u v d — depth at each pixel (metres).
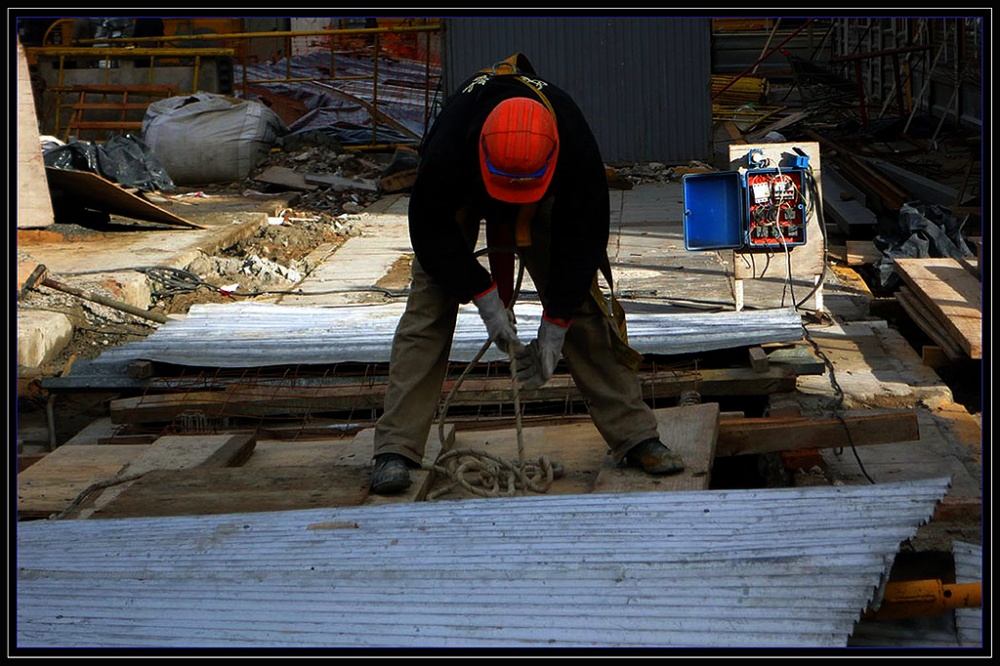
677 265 9.41
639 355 3.88
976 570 2.96
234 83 20.75
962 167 13.85
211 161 15.91
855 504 3.07
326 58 23.50
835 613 2.62
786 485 4.45
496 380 5.54
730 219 6.97
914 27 18.97
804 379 5.99
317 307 7.29
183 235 11.09
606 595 2.77
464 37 16.97
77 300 7.94
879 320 7.28
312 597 2.90
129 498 3.90
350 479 4.03
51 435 5.72
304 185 15.33
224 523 3.45
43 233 10.58
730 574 2.80
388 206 14.24
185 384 5.85
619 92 16.97
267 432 5.43
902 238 9.32
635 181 15.87
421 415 3.96
